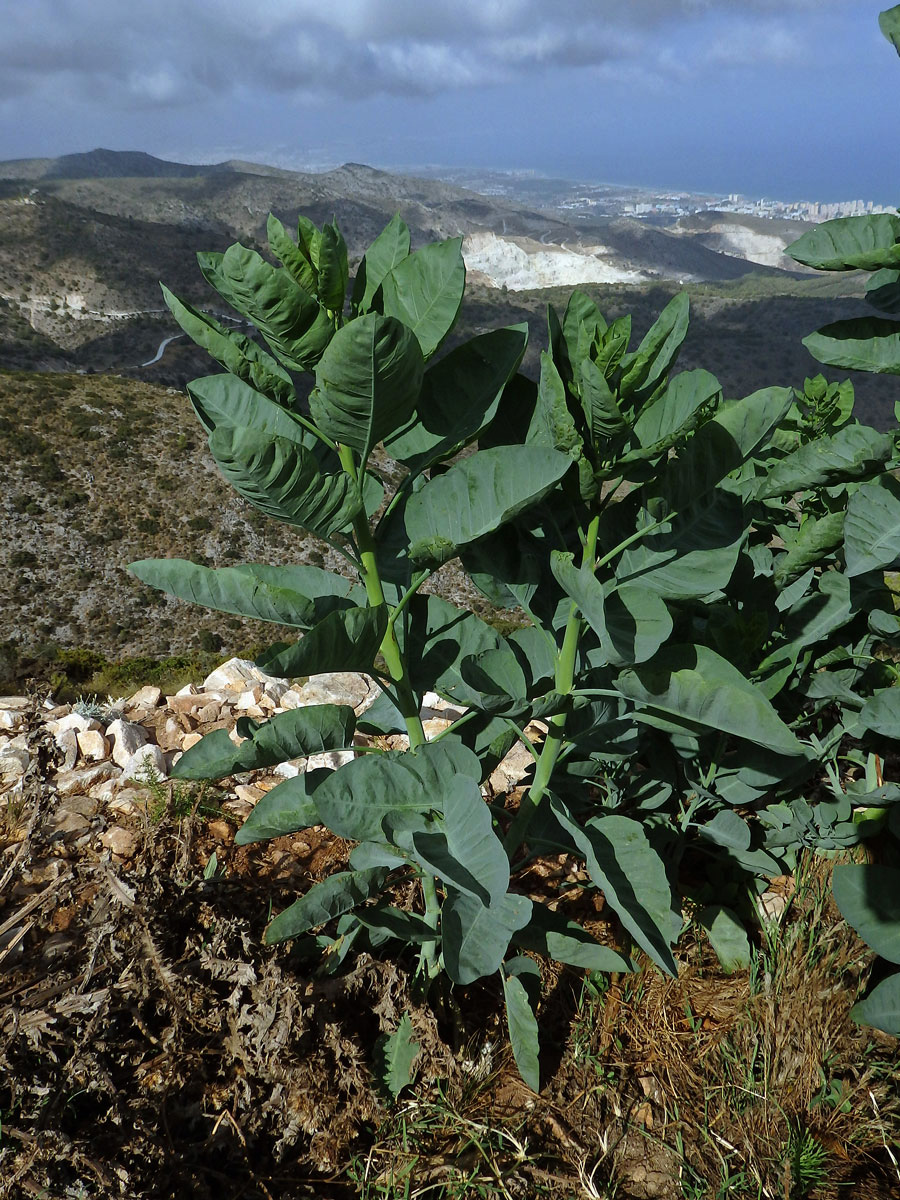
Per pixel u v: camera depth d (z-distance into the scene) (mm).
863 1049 1866
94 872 1826
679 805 2330
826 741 2152
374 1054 1719
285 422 1599
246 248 1216
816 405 2305
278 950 1833
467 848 1428
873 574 1998
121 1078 1619
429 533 1506
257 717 3260
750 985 1899
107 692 5500
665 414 1526
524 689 1694
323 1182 1571
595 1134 1673
